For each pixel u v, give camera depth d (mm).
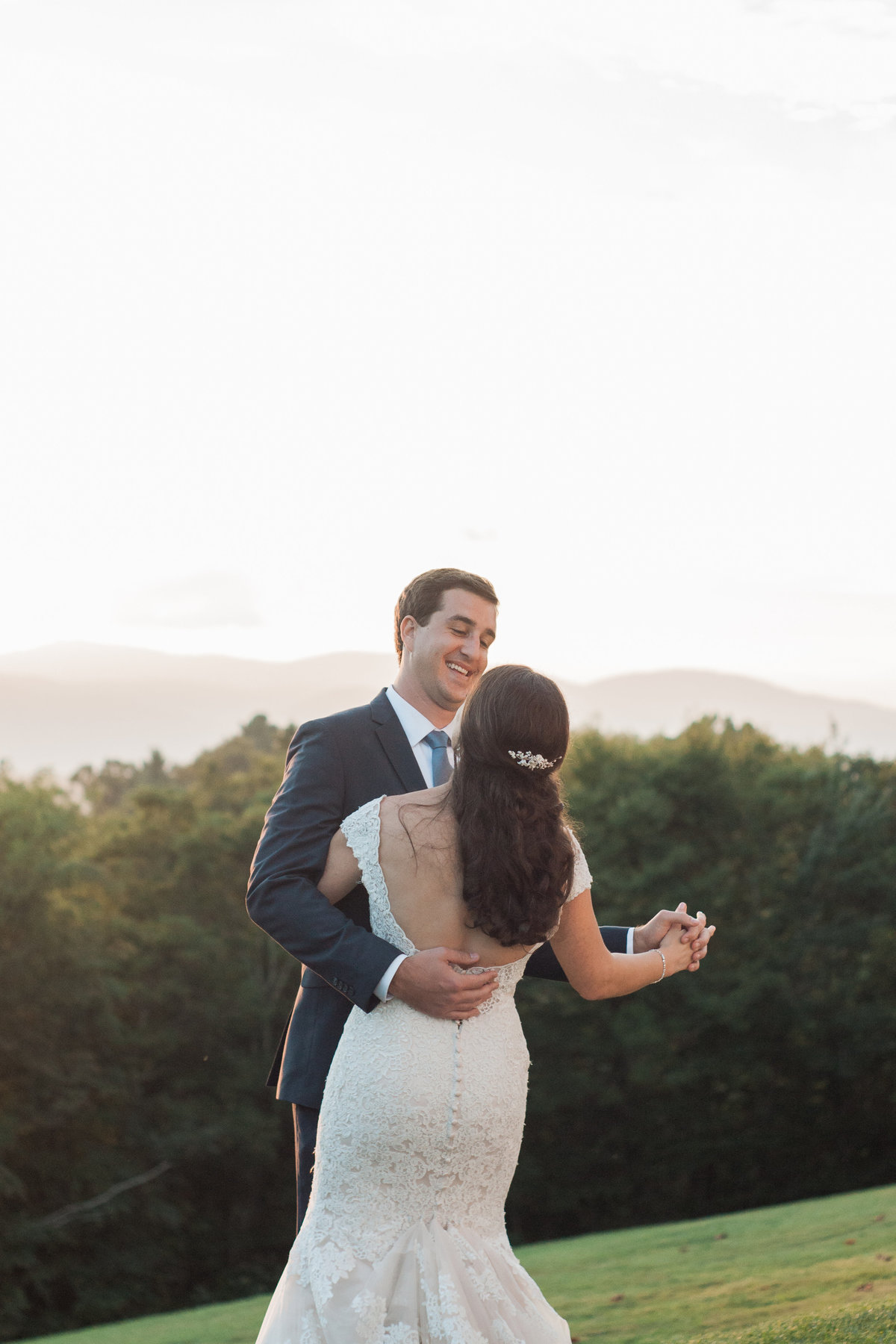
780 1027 27641
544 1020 27453
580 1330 7094
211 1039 26578
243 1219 26094
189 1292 24547
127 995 24016
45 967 22500
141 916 28188
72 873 23172
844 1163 28672
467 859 2713
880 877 28312
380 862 2779
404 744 3328
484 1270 2691
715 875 27719
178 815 30500
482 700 2775
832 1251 8891
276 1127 26094
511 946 2758
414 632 3434
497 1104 2766
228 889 28422
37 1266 21656
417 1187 2711
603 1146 28469
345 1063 2777
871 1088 29031
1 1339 21297
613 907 27328
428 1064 2717
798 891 28750
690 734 30188
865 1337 5020
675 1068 27688
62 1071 22844
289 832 3062
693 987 27156
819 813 30094
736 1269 8805
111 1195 22734
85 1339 9523
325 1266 2652
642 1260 10086
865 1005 27953
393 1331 2590
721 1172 28625
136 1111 25172
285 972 27641
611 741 32156
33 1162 22562
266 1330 2709
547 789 2791
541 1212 27969
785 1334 5352
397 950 2752
